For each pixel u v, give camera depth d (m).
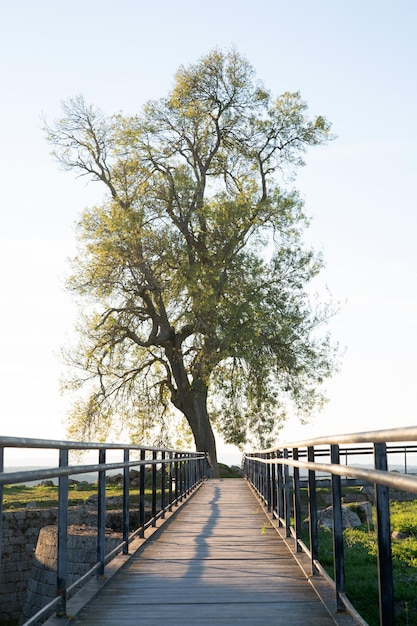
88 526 18.53
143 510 10.67
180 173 37.88
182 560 8.73
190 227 38.38
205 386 37.38
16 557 27.38
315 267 37.66
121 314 37.81
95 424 37.78
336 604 5.67
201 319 36.16
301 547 8.88
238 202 37.25
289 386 37.50
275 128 40.62
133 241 35.53
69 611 5.87
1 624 26.27
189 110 39.09
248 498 19.95
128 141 38.44
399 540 14.70
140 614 5.93
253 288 36.94
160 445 39.03
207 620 5.70
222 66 40.25
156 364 39.22
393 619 3.74
